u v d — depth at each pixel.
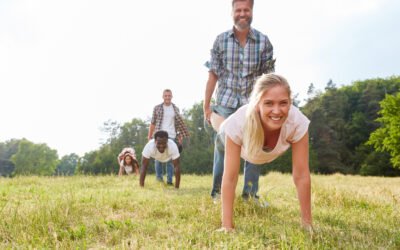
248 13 4.58
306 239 2.73
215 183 4.80
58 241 2.75
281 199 5.46
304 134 3.21
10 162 90.69
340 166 54.84
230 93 4.78
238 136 3.22
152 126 8.84
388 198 5.48
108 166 62.00
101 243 2.82
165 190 6.51
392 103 37.22
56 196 5.12
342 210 4.35
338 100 65.94
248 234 2.93
